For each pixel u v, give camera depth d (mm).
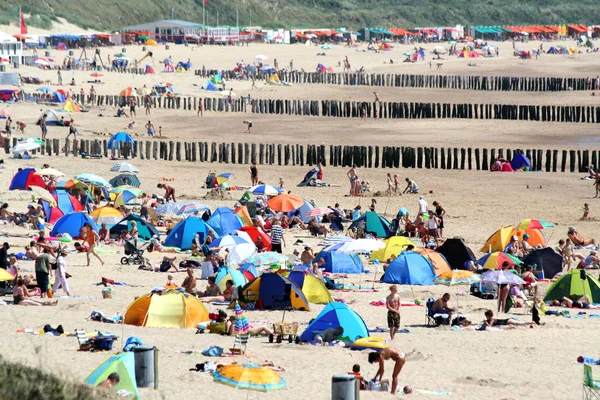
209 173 191375
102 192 159250
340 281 107438
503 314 91875
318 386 60031
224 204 165125
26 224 137125
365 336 75812
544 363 71312
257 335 77312
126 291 97562
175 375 60625
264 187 159250
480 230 146125
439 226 137250
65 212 141000
